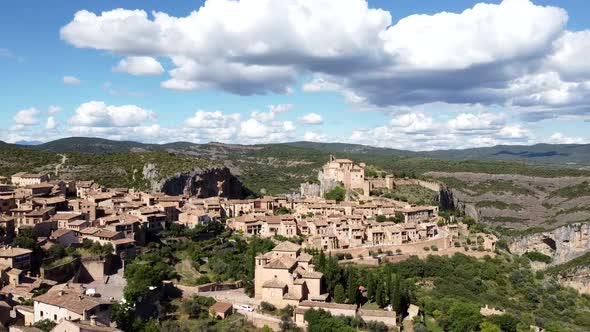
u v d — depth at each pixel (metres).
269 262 170.00
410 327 157.88
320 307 153.38
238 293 172.12
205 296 166.62
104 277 174.62
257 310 156.75
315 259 183.62
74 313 121.31
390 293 165.12
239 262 199.12
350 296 161.50
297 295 160.50
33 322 127.62
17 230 191.88
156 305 155.00
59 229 198.00
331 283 168.00
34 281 157.38
